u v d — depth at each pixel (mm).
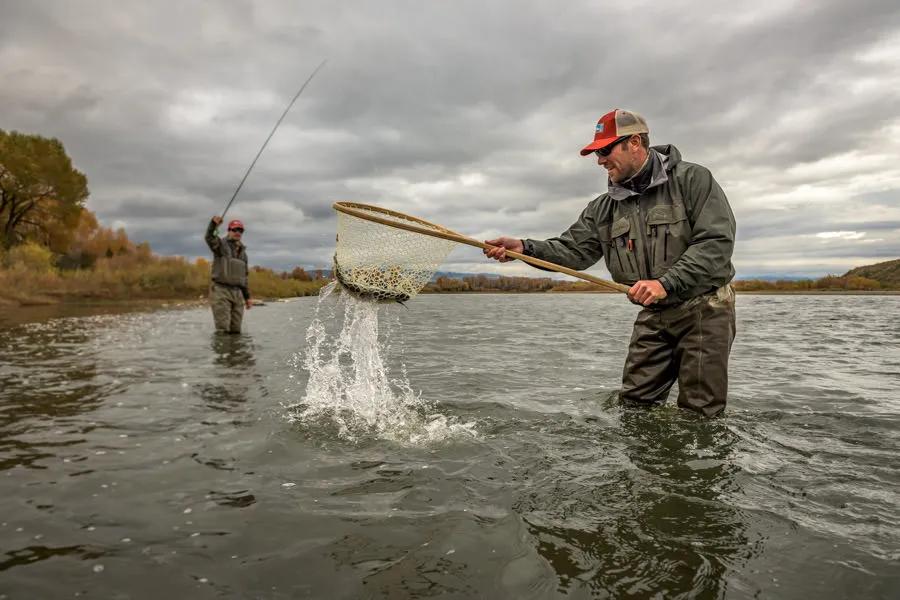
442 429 3801
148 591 1935
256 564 2104
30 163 29703
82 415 4191
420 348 8102
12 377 5707
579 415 4129
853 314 15805
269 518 2479
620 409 4293
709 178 3871
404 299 4281
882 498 2633
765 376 5750
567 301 29438
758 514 2467
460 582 1974
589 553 2154
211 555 2172
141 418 4105
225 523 2434
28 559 2139
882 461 3131
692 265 3746
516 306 22891
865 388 5113
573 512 2506
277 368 6293
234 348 8078
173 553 2188
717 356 3955
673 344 4234
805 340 9195
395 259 4078
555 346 8375
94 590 1937
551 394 4844
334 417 4105
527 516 2471
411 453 3320
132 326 11430
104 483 2881
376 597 1894
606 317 15531
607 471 2998
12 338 9180
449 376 5719
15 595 1898
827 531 2309
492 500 2643
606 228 4426
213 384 5348
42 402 4605
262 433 3725
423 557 2141
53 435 3691
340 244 3996
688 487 2771
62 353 7477
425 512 2521
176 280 24422
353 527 2389
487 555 2148
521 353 7566
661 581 1963
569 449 3363
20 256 24562
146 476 2979
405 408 4348
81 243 34156
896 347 8234
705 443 3453
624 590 1911
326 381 5465
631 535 2291
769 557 2111
